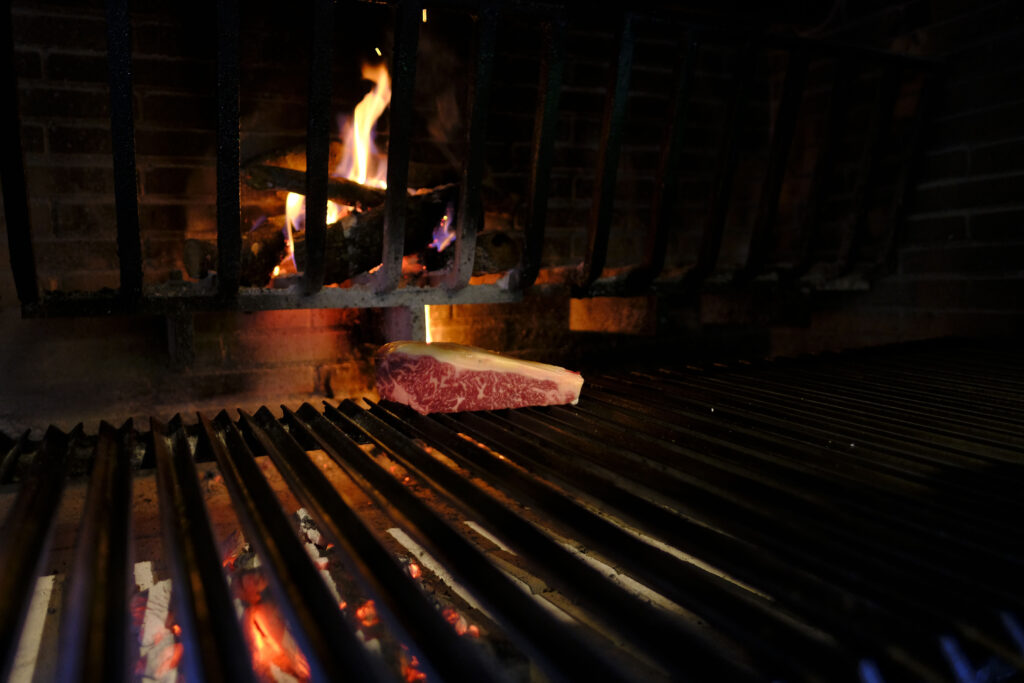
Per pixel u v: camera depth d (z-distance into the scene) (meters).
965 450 1.50
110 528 1.04
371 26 2.88
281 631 1.17
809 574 0.92
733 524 1.10
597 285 2.79
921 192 3.25
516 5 2.22
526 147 3.18
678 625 0.82
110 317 2.66
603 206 2.62
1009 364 2.47
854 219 3.30
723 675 0.74
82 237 2.60
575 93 3.27
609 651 1.05
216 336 2.80
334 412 1.87
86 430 2.64
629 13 2.43
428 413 1.85
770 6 3.32
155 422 1.71
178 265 2.71
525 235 2.54
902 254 3.32
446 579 1.33
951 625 0.81
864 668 0.74
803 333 3.78
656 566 0.96
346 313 2.98
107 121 2.59
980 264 3.02
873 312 3.46
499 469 1.36
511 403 1.91
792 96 2.92
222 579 0.86
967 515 1.15
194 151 2.70
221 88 2.00
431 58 2.99
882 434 1.61
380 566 0.93
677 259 3.60
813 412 1.83
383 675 1.04
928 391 2.08
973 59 3.01
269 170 2.64
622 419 1.77
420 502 1.16
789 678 0.75
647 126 3.45
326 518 1.09
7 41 1.79
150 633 1.14
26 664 1.06
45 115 2.52
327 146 2.17
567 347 3.36
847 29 3.52
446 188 2.60
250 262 2.45
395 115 2.21
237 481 1.28
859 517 1.12
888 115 3.14
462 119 3.07
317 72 2.08
